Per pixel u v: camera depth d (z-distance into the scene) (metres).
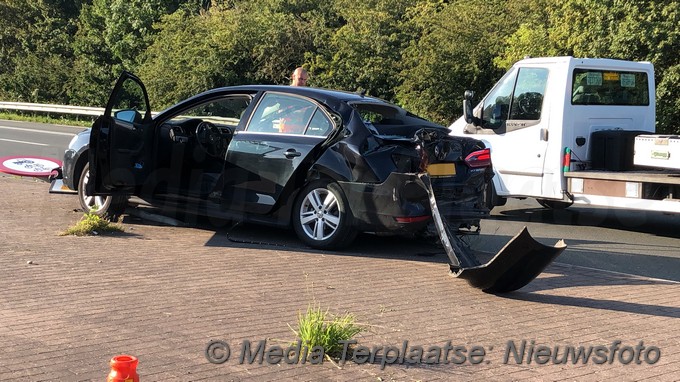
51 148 20.23
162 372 4.63
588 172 10.70
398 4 34.66
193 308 5.96
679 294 7.04
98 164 8.85
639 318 6.20
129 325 5.49
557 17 24.98
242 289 6.59
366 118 8.56
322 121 8.52
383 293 6.68
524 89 11.38
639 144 10.20
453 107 30.22
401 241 9.18
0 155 18.23
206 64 34.47
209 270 7.23
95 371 4.60
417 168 8.01
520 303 6.55
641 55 22.52
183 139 9.27
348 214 8.24
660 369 5.04
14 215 9.67
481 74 29.95
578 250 9.48
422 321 5.89
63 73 41.59
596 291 7.05
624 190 10.23
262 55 33.66
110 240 8.43
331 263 7.80
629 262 8.84
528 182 11.30
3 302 5.94
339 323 5.25
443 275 7.49
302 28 33.69
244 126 8.99
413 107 30.78
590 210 13.00
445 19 31.17
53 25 47.22
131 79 9.08
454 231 8.20
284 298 6.36
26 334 5.23
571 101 10.95
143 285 6.58
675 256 9.22
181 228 9.43
